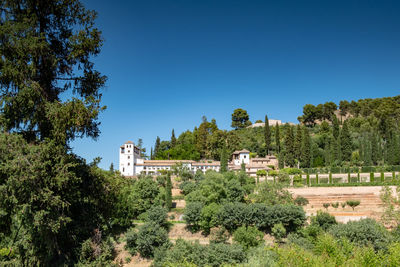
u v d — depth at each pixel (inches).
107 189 623.8
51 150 484.4
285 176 2591.0
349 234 1195.3
